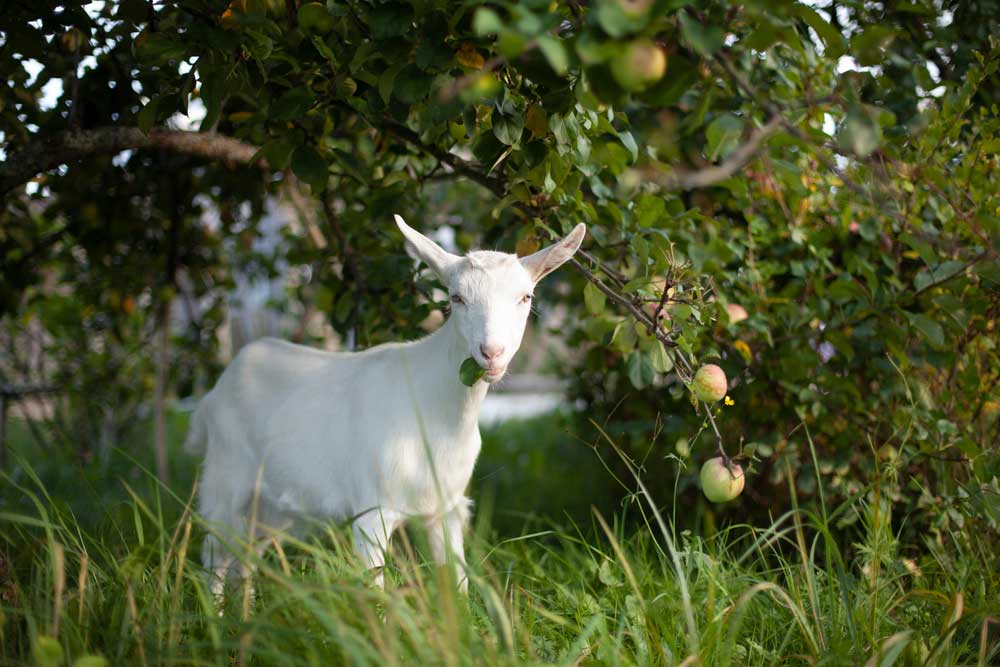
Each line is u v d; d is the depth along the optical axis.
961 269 2.92
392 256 3.80
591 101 2.28
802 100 3.24
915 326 3.09
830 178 3.56
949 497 3.12
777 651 2.51
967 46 3.63
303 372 3.36
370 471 2.96
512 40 1.49
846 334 3.55
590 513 4.80
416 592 2.12
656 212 3.07
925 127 3.27
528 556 3.44
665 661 2.36
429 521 3.06
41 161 3.19
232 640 2.26
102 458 5.56
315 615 2.17
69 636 2.20
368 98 2.80
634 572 3.11
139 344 5.69
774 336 3.80
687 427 4.15
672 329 2.94
